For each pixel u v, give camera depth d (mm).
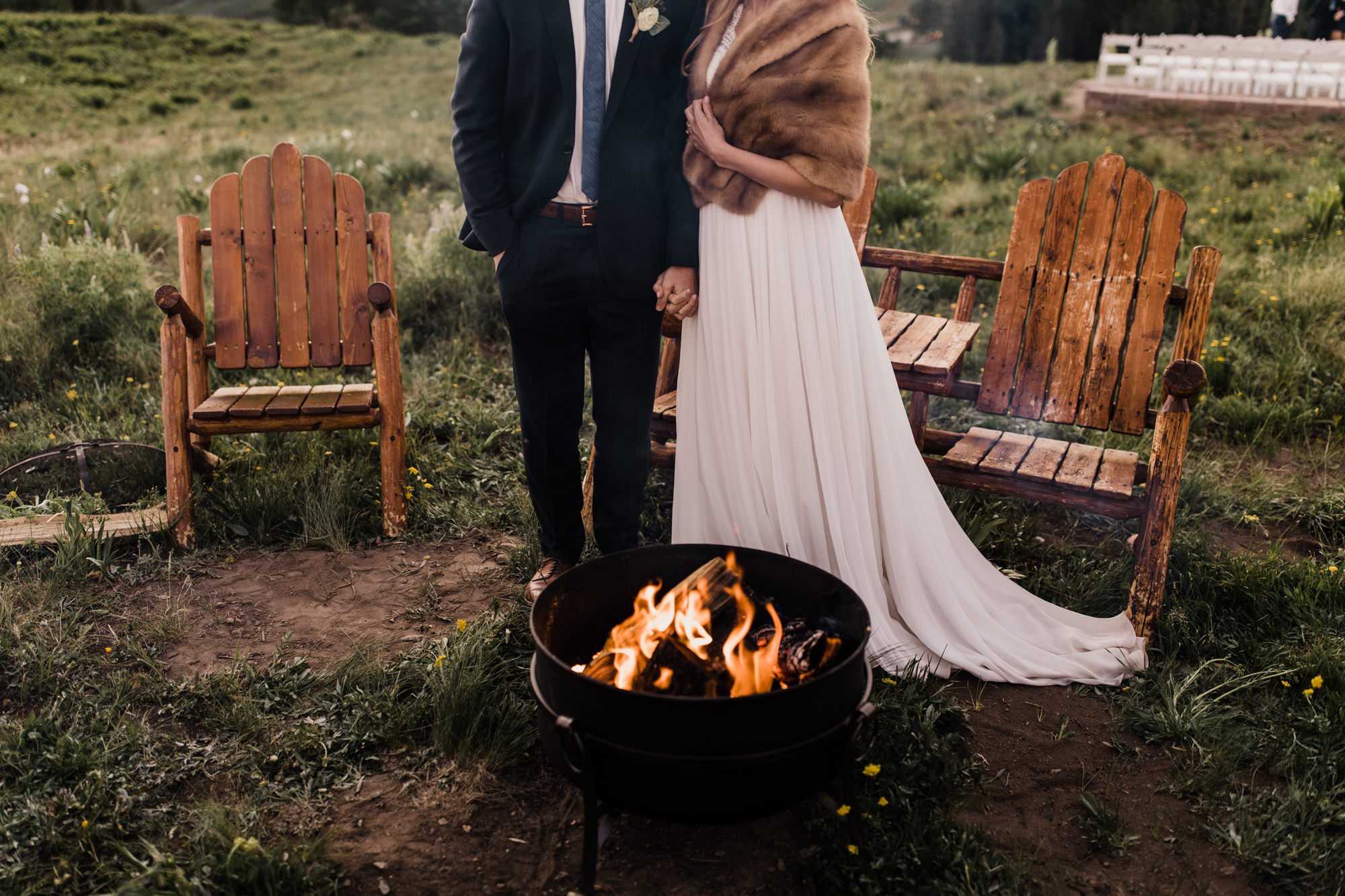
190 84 20062
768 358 2408
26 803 2023
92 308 5008
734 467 2514
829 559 2568
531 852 1980
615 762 1703
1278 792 2113
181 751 2229
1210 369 4508
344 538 3260
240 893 1832
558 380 2742
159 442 3840
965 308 3463
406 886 1891
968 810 2094
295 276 3428
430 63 22562
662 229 2469
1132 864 1948
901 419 2641
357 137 11875
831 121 2227
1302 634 2674
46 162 10406
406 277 5664
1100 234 2947
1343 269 5523
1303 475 3766
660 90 2436
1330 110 11062
